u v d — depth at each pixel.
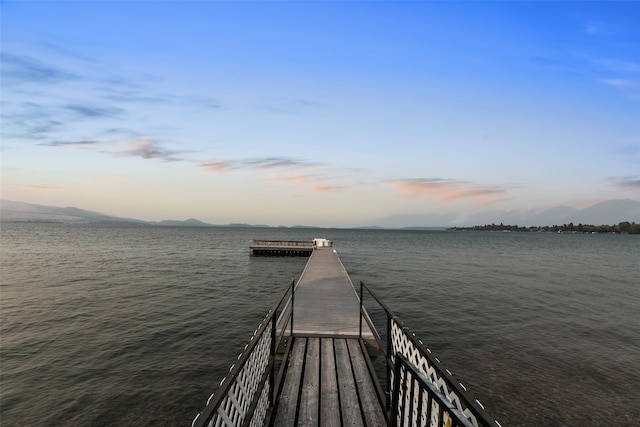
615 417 6.46
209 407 1.71
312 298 9.62
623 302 15.66
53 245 46.81
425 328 11.36
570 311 13.84
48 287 17.62
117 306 13.89
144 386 7.37
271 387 3.79
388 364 3.71
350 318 7.43
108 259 31.12
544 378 7.87
